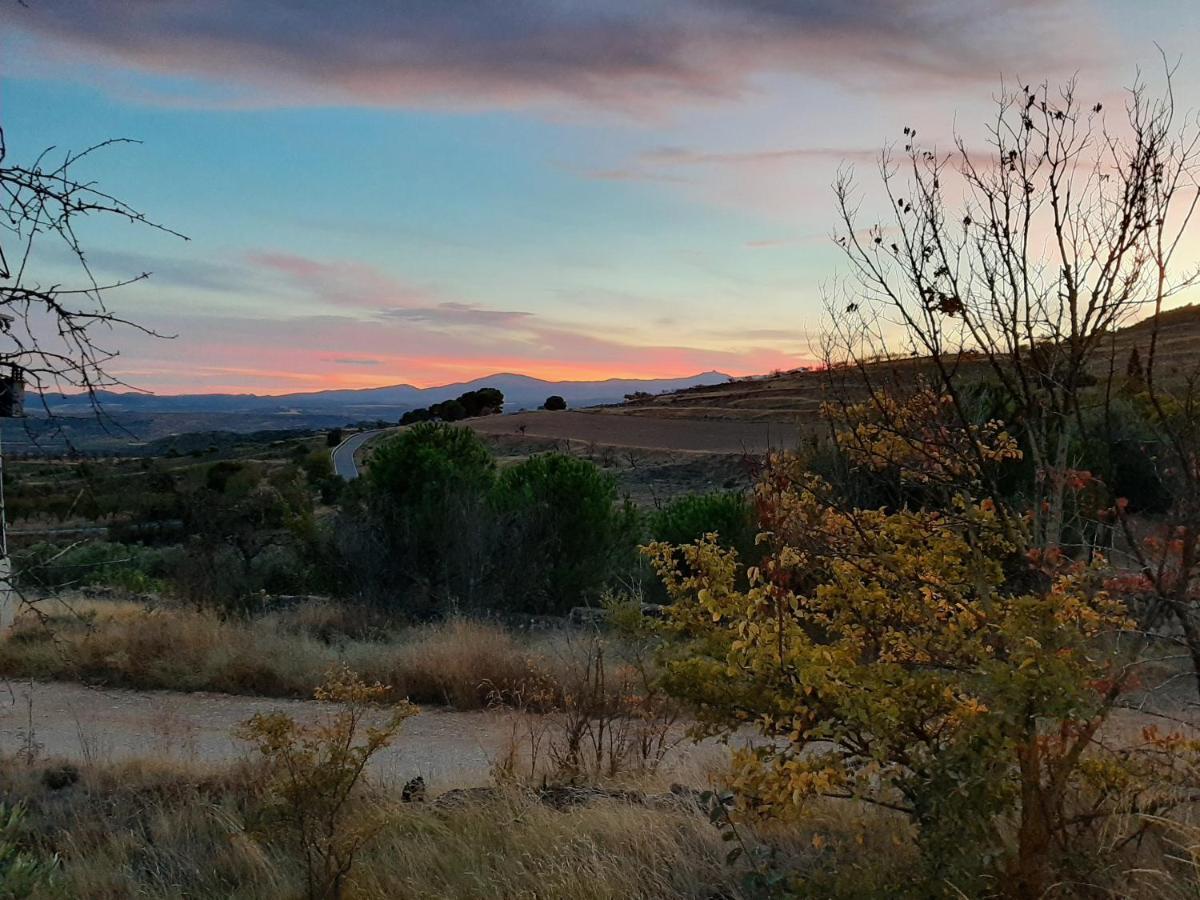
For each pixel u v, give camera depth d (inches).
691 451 1957.4
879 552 140.8
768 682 129.4
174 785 250.5
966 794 107.7
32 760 279.7
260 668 444.5
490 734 340.5
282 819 177.5
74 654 458.3
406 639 507.2
